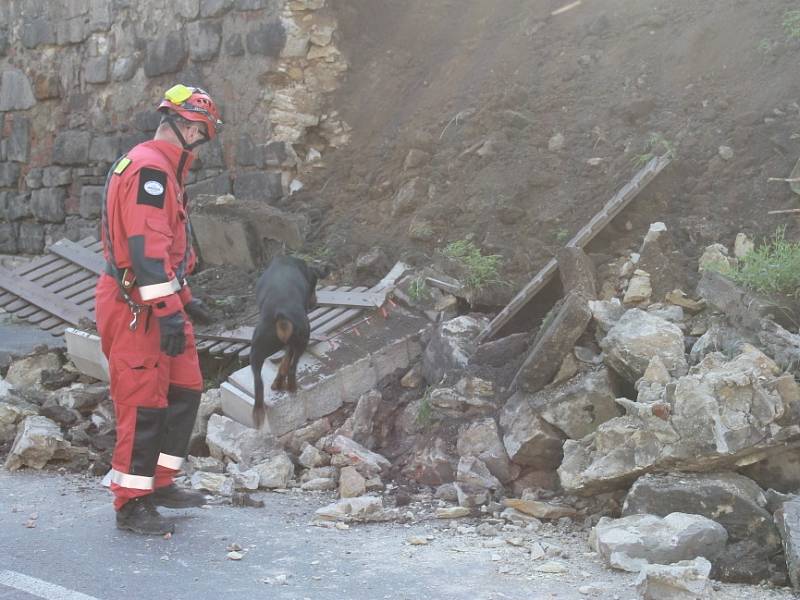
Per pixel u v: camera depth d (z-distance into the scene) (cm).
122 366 466
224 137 969
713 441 443
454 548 458
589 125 781
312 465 595
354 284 743
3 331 952
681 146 718
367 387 650
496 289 679
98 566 428
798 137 673
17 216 1225
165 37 1030
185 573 419
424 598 387
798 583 394
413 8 1005
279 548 456
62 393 698
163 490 503
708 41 795
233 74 966
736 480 446
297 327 593
